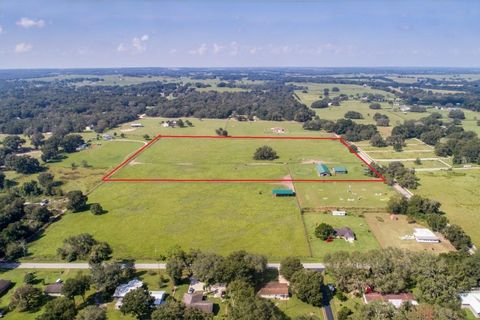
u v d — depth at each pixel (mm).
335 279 102375
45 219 146750
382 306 84625
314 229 138875
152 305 94500
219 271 100062
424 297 93250
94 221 147250
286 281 106000
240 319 81500
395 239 131000
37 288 101625
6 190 183625
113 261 116812
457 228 125812
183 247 126938
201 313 87312
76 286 95875
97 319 84688
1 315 93938
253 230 138750
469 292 98188
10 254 118938
